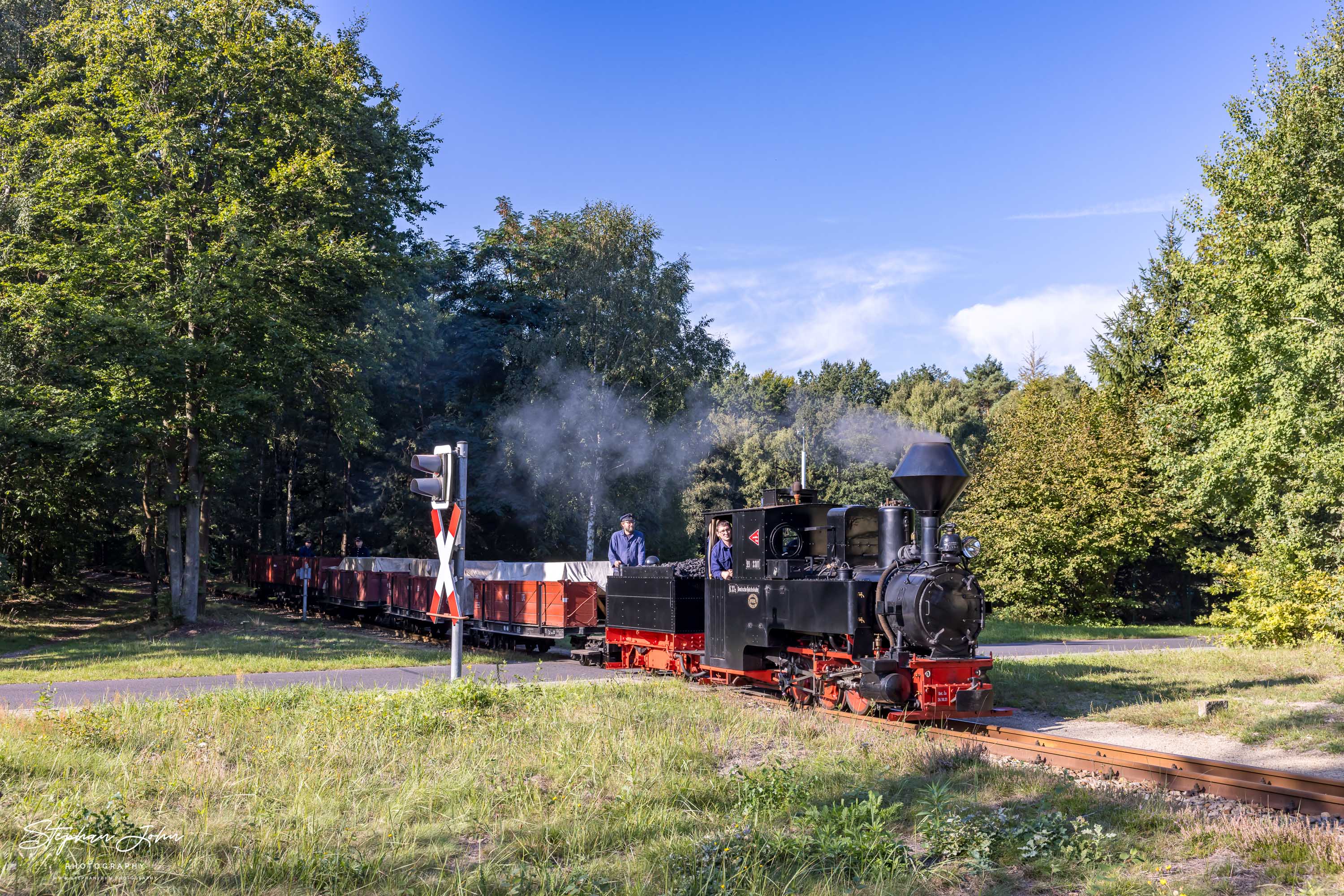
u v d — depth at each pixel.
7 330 21.11
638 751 7.93
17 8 25.80
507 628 19.44
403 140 28.44
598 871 5.30
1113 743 9.55
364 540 39.12
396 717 8.96
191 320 22.34
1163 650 18.89
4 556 25.73
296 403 32.09
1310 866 5.18
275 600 36.19
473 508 36.12
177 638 21.83
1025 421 33.72
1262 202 21.78
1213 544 32.97
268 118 24.44
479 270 42.59
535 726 9.06
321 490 40.25
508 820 6.24
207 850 5.49
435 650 18.81
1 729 8.59
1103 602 30.89
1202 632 25.72
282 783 6.93
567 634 17.22
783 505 12.01
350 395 27.70
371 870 5.22
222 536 40.75
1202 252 26.62
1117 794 6.77
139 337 21.39
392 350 28.83
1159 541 32.59
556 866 5.45
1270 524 21.23
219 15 23.70
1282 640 18.77
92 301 21.23
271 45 24.28
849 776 7.41
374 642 20.45
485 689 10.12
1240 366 22.12
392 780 7.26
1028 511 31.00
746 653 12.08
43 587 33.84
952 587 9.88
